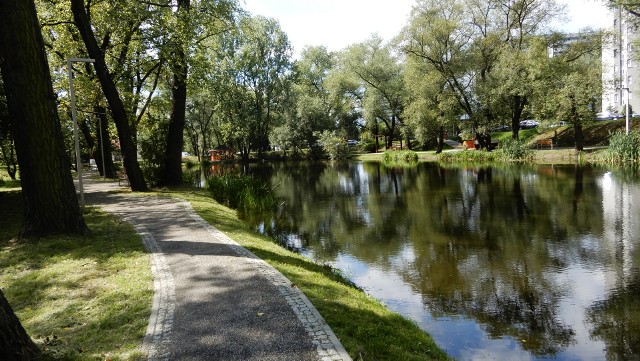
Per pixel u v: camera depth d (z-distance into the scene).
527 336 6.86
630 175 23.48
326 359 4.27
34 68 9.48
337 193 24.17
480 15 37.75
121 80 22.81
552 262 10.27
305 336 4.79
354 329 5.17
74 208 10.23
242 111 54.81
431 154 47.38
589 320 7.32
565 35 35.16
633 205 15.95
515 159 36.47
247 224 15.01
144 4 19.69
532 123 57.53
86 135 35.62
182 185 22.88
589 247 11.24
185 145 76.56
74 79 22.09
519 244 11.90
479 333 6.99
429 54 40.00
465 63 38.19
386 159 50.31
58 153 9.98
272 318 5.27
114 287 6.70
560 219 14.46
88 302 6.15
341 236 13.96
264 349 4.50
